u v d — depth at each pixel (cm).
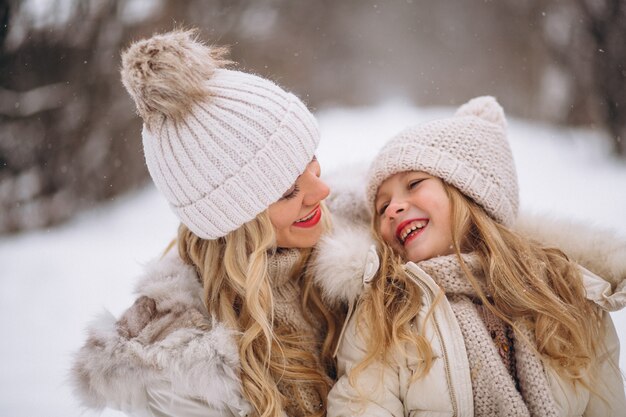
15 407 243
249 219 143
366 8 1086
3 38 636
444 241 162
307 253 162
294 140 143
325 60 1023
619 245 159
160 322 137
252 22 906
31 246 507
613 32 658
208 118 138
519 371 149
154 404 136
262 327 143
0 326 334
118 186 648
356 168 191
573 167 580
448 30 1033
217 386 133
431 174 163
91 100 659
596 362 153
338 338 162
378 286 152
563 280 157
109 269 424
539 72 812
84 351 133
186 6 769
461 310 152
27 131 627
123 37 681
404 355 145
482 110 178
